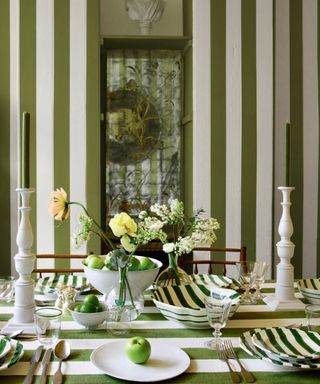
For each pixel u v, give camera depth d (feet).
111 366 3.54
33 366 3.50
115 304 4.68
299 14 10.09
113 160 10.84
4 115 9.81
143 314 4.91
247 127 9.52
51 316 3.91
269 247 9.57
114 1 11.36
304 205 10.21
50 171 9.20
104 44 10.59
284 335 4.08
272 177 9.55
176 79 10.89
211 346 3.99
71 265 9.24
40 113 9.16
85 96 9.21
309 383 3.35
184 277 5.44
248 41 9.48
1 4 9.74
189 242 4.96
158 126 10.89
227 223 9.51
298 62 10.12
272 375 3.48
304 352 3.82
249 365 3.65
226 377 3.44
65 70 9.18
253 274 5.41
